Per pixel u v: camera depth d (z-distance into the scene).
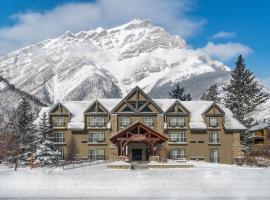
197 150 91.00
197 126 90.75
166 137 83.94
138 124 83.81
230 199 42.31
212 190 46.91
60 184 48.69
